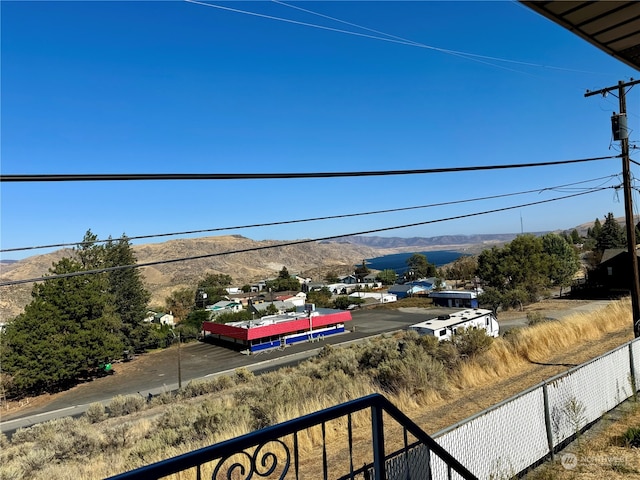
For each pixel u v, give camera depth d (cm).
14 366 4488
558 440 594
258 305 8538
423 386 1045
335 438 796
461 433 465
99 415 2538
